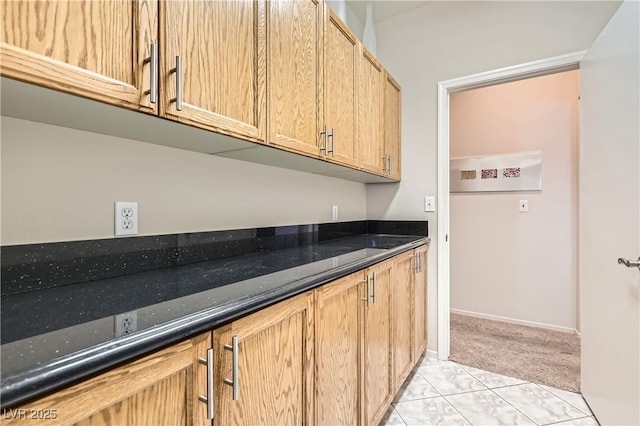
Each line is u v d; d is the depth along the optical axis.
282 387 0.90
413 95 2.46
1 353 0.46
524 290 3.01
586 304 1.79
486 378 2.07
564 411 1.73
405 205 2.50
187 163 1.24
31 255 0.82
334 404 1.15
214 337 0.69
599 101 1.60
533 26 2.05
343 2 1.95
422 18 2.42
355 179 2.37
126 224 1.03
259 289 0.82
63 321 0.59
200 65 0.89
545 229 2.92
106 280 0.93
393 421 1.65
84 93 0.65
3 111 0.76
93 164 0.96
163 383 0.59
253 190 1.56
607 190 1.53
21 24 0.57
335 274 1.11
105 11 0.69
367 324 1.40
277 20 1.18
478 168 3.21
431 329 2.39
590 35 1.90
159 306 0.67
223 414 0.71
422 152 2.43
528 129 3.00
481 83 2.24
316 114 1.41
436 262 2.38
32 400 0.43
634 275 1.32
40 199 0.85
